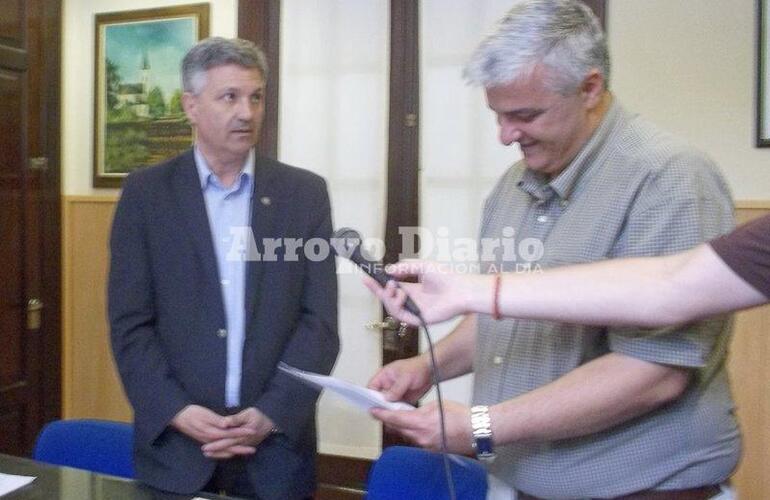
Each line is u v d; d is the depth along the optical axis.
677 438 1.13
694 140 2.59
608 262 1.01
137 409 1.69
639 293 0.95
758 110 2.50
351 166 3.25
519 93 1.11
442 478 1.58
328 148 3.28
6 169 3.06
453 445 1.14
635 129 1.19
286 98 3.33
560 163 1.19
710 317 0.94
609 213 1.14
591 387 1.09
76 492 1.52
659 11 2.61
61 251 3.41
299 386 1.72
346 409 3.29
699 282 0.91
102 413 3.69
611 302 0.97
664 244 1.08
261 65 1.84
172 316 1.74
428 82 3.10
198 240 1.76
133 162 3.63
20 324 3.18
